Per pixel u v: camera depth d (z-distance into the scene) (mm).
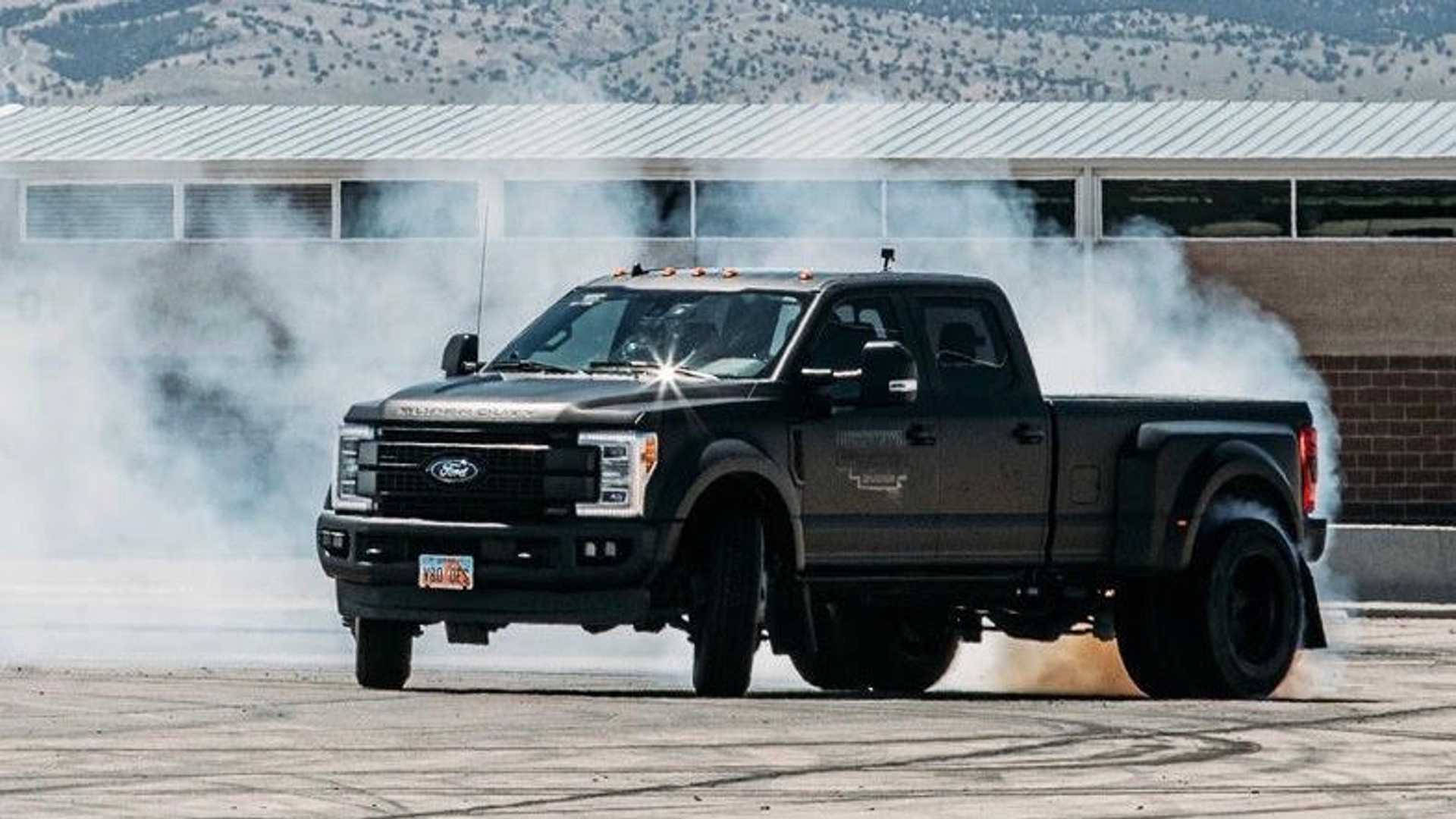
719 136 63750
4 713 23984
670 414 25797
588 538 25594
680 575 25922
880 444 26844
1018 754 22125
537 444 25812
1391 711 25641
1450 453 62125
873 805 19609
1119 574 28141
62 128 67250
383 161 63094
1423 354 61938
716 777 20688
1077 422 28000
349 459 26562
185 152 64375
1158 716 24859
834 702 25422
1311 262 62000
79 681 26844
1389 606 43625
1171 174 61938
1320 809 19781
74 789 19938
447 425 26062
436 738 22531
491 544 25812
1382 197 61938
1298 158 61781
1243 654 28391
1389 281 61938
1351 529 45375
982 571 27578
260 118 67500
